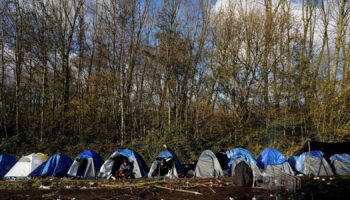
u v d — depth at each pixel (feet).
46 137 73.15
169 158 50.85
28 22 76.95
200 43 86.79
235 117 81.46
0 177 48.14
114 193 37.01
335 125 73.00
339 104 73.41
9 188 39.86
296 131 77.46
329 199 34.55
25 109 78.54
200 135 75.10
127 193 37.01
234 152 53.31
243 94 82.23
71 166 49.60
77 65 86.07
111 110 81.66
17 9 75.97
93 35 86.69
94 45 86.28
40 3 79.10
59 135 73.77
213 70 84.64
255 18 83.87
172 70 83.51
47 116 76.28
